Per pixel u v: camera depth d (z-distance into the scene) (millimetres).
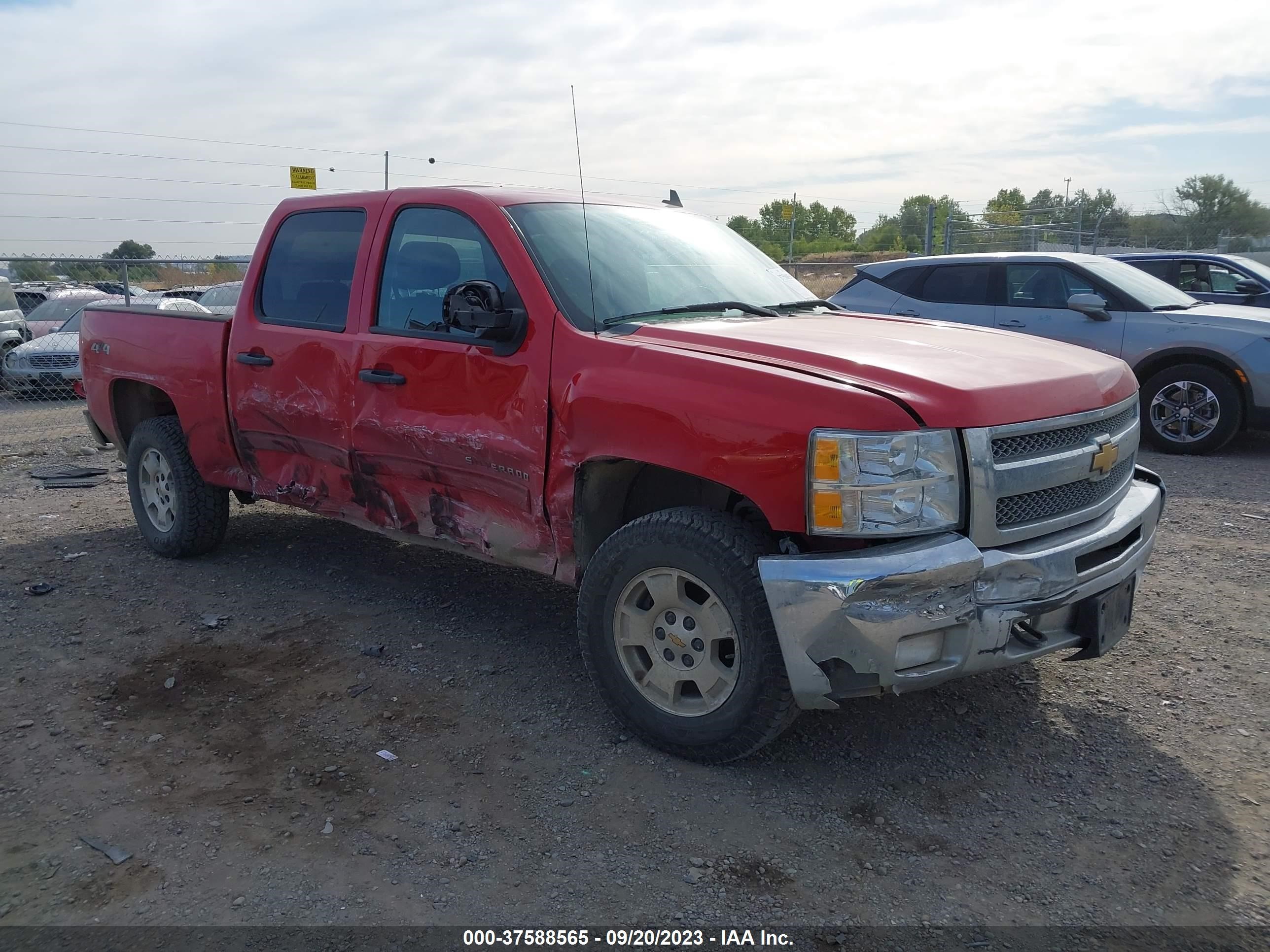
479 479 3992
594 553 3828
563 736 3682
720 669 3350
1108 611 3453
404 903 2746
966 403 3043
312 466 4770
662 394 3334
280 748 3592
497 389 3844
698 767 3457
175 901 2754
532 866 2912
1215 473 8070
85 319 6062
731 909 2729
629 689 3562
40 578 5457
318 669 4277
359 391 4359
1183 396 8922
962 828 3117
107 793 3287
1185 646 4469
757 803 3238
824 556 3031
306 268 4754
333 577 5469
